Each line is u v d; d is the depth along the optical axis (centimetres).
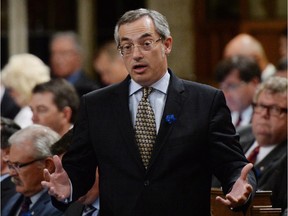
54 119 1952
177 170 1333
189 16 3328
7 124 1800
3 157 1788
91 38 3403
